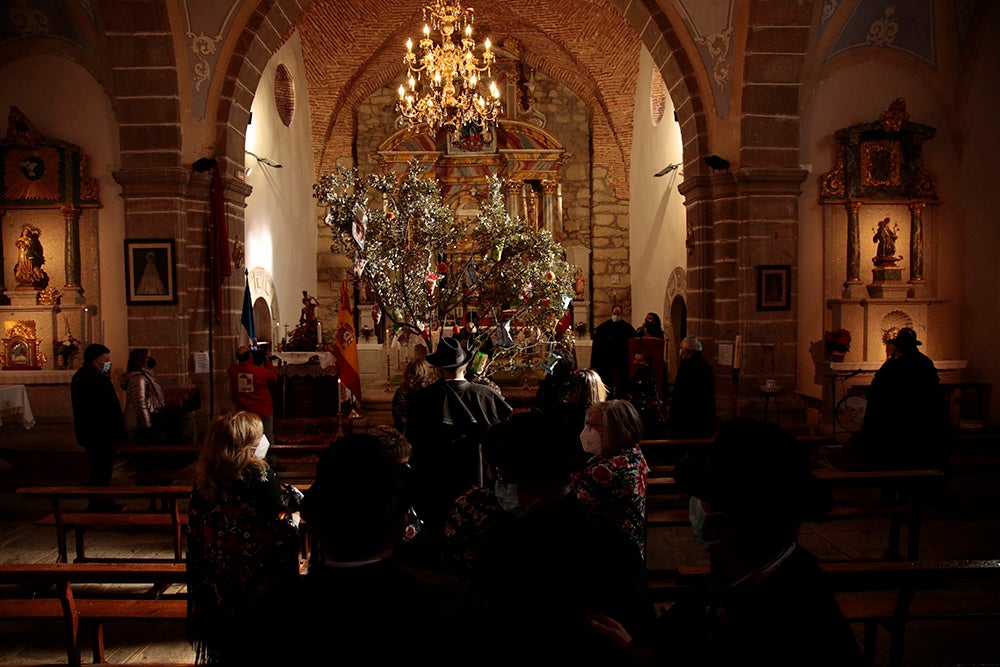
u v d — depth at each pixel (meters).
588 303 18.73
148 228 9.55
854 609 3.77
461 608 1.55
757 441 1.54
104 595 5.14
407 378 5.40
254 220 13.00
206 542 2.91
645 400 7.33
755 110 9.60
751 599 1.50
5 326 10.00
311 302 12.66
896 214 10.20
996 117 9.93
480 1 16.92
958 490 7.68
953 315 10.23
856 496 7.48
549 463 2.19
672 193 14.31
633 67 17.03
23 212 10.00
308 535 5.35
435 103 12.73
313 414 10.85
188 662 4.09
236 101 9.98
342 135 18.58
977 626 4.50
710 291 10.34
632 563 2.19
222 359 10.05
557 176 18.98
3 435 9.84
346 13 15.83
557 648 2.05
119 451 6.84
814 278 10.08
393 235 7.09
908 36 9.92
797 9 9.22
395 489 1.65
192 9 9.28
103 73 9.66
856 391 9.67
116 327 10.01
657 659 1.67
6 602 3.70
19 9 9.47
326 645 1.46
